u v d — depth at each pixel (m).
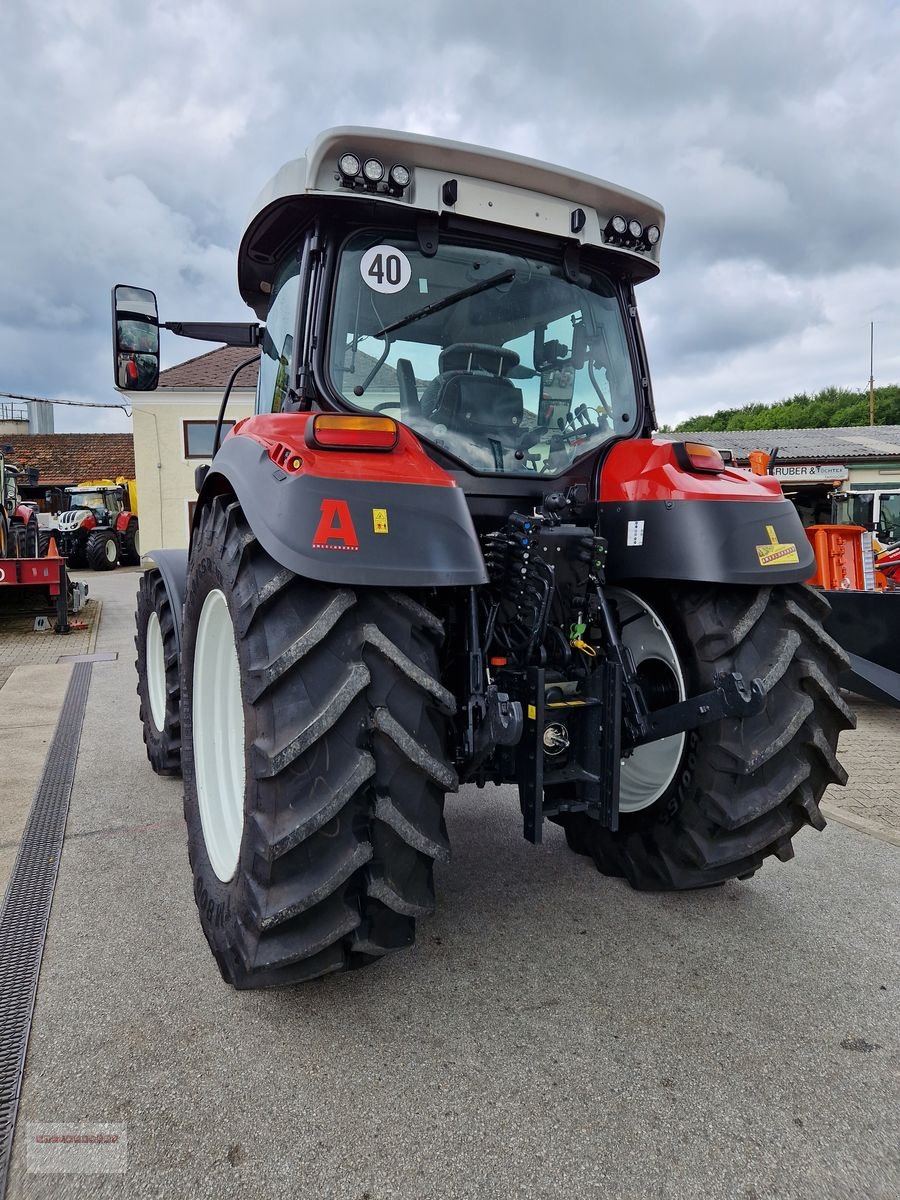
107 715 5.43
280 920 1.69
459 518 1.83
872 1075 1.82
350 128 2.00
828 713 2.24
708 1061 1.86
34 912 2.60
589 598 2.28
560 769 2.27
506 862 2.96
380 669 1.74
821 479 17.95
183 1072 1.82
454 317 2.31
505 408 2.39
